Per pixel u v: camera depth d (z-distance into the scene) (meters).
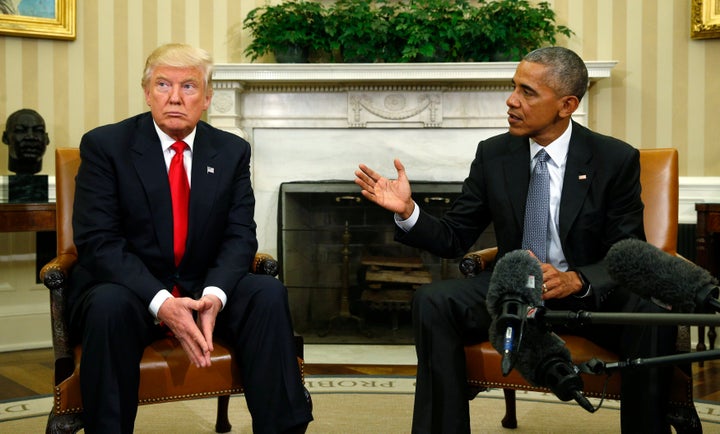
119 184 2.10
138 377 1.88
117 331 1.83
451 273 4.21
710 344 3.80
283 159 4.44
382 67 4.11
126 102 4.42
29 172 3.91
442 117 4.35
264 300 1.97
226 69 4.16
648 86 4.38
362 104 4.36
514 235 2.19
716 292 0.91
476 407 2.98
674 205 2.41
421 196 4.22
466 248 2.33
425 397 1.93
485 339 2.08
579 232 2.13
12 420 2.72
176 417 2.82
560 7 4.43
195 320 2.08
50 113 4.28
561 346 0.95
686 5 4.32
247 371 1.96
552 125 2.17
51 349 4.22
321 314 4.27
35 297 4.25
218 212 2.17
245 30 4.50
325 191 4.25
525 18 4.18
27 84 4.22
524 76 2.12
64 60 4.30
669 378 1.83
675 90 4.35
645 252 0.95
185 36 4.49
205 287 2.02
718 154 4.31
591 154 2.18
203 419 2.79
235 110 4.28
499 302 0.96
